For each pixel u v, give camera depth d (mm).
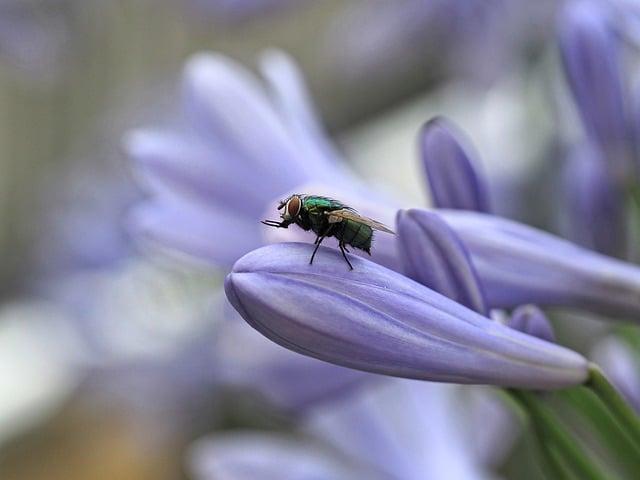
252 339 184
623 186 169
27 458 479
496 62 299
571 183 178
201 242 176
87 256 411
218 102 178
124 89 398
